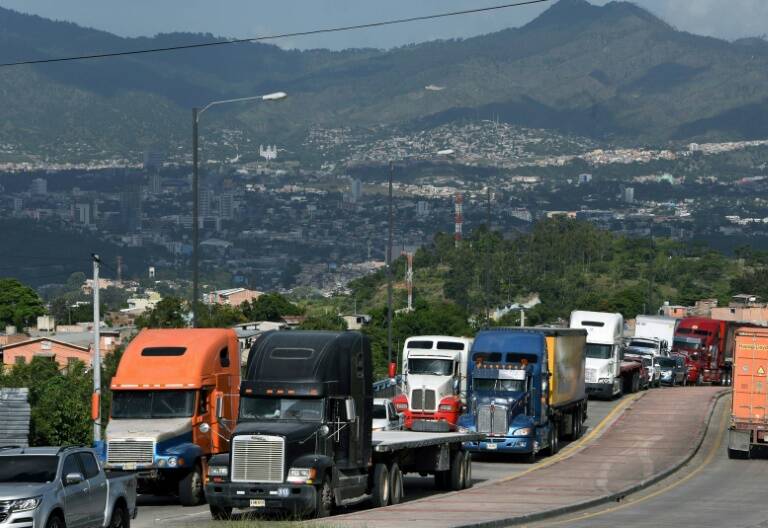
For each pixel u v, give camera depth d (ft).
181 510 227.20
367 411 221.66
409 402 373.61
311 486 199.52
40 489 156.25
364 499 242.78
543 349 330.34
